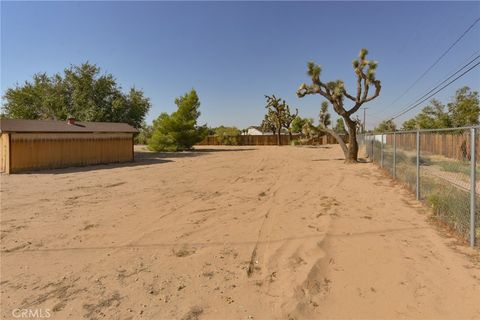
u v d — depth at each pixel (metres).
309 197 9.52
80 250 5.27
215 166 19.56
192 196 9.87
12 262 4.77
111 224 6.79
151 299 3.66
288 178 13.81
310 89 20.20
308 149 40.31
